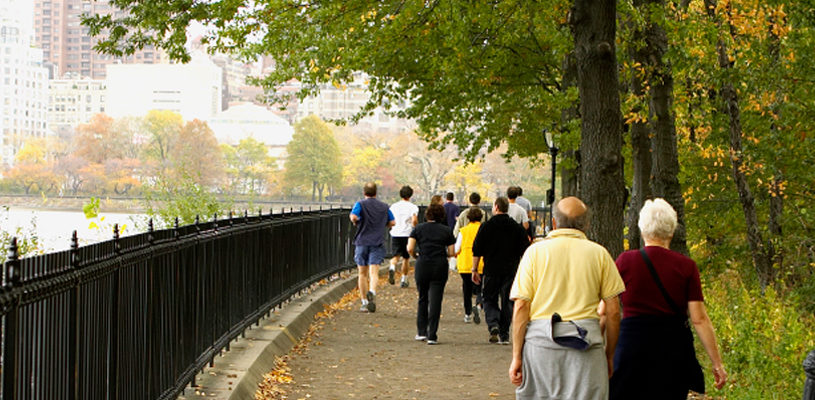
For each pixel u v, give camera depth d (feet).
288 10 46.06
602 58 34.04
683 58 46.50
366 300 52.03
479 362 36.14
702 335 18.38
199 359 26.50
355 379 31.73
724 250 65.57
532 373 17.80
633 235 52.21
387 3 47.80
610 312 18.03
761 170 56.49
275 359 33.78
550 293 17.95
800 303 51.13
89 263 16.06
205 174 538.06
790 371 29.04
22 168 527.81
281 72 61.05
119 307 18.19
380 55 53.42
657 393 18.38
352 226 70.74
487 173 491.72
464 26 45.06
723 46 54.19
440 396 29.32
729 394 28.19
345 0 45.85
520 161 436.76
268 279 41.19
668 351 18.38
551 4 47.42
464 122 77.61
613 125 34.09
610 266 18.11
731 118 56.03
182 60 41.78
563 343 17.48
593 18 34.01
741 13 49.96
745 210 58.18
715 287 53.93
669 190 46.85
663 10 46.21
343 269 66.59
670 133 47.03
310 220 53.98
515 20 50.85
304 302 48.01
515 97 70.85
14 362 12.29
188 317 25.17
